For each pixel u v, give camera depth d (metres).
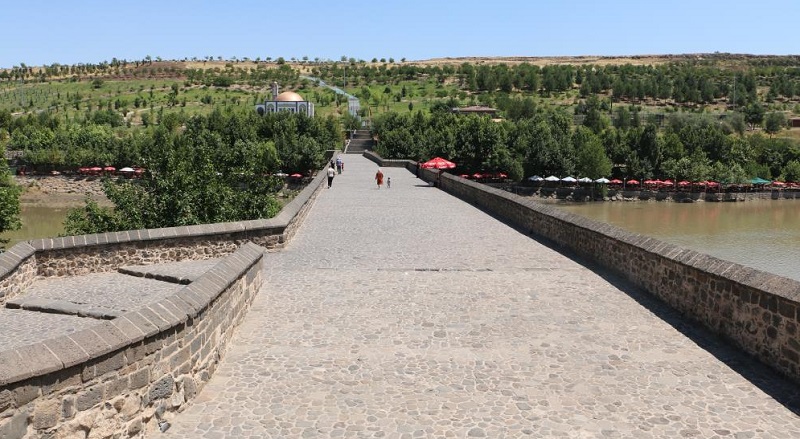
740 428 6.68
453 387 7.77
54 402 5.44
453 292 12.37
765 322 8.40
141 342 6.34
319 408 7.17
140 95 170.88
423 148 82.50
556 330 9.96
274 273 14.16
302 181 75.38
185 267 15.62
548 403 7.32
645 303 11.51
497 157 84.00
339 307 11.27
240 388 7.72
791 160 100.62
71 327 11.43
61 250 15.01
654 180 88.62
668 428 6.69
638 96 184.12
